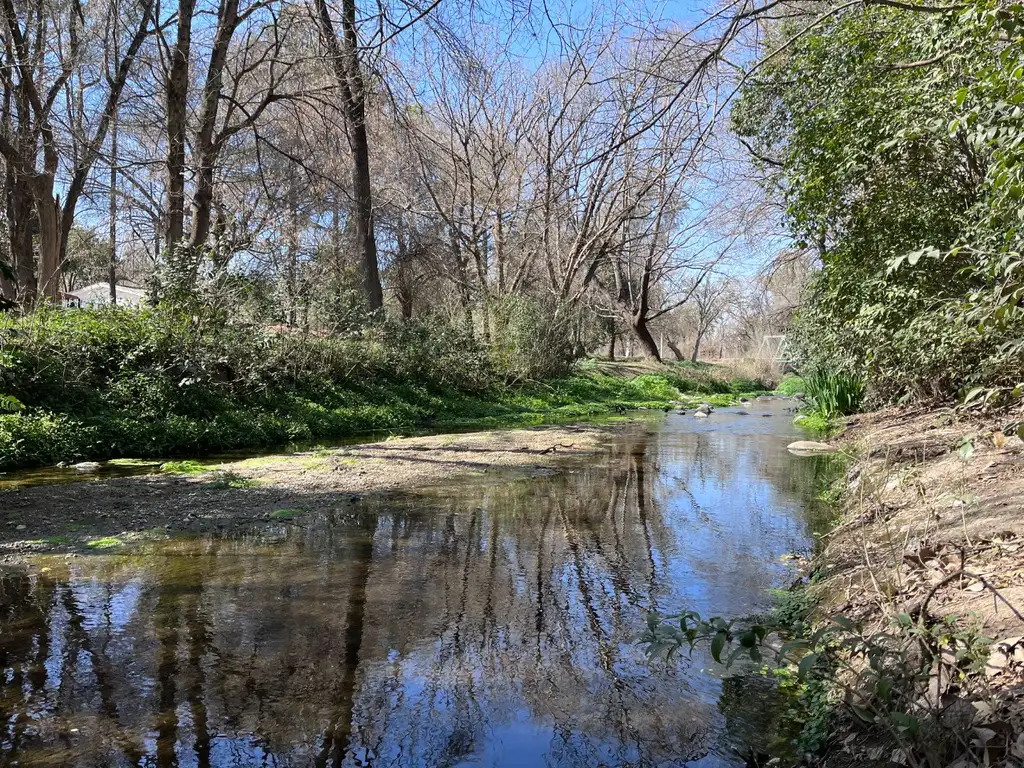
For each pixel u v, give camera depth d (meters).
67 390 10.66
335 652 3.65
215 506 7.02
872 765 2.35
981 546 3.63
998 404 6.33
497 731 2.93
